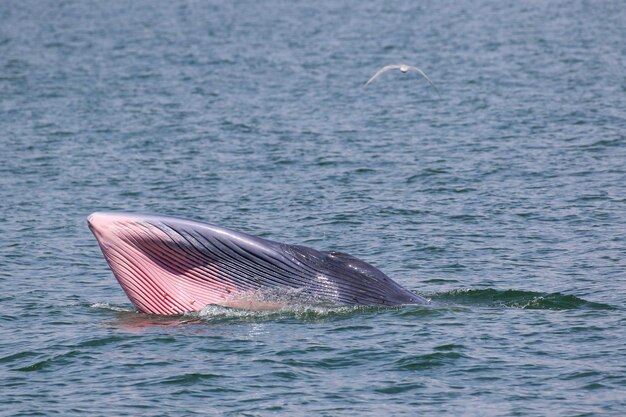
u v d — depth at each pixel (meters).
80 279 105.50
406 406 70.50
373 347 80.94
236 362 78.19
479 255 111.88
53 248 117.88
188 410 70.12
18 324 89.00
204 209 136.75
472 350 80.25
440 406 70.50
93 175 158.88
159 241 83.00
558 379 74.56
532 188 144.12
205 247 84.12
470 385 73.94
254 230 125.19
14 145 184.62
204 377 75.50
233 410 70.12
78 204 140.38
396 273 105.69
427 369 76.75
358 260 90.75
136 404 71.12
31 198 143.88
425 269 106.94
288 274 86.81
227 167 163.75
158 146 183.00
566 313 89.62
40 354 80.88
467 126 196.50
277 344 81.38
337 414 69.38
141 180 155.12
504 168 157.50
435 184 148.38
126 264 83.94
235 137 190.88
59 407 70.75
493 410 69.69
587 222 125.12
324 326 85.19
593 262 107.81
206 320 85.12
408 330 84.44
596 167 156.50
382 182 150.62
